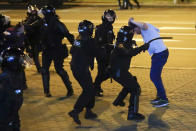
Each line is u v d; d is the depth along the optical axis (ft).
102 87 54.29
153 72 44.19
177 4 151.43
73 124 40.65
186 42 86.43
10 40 41.42
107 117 42.50
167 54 43.80
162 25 107.55
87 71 39.11
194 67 65.87
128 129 39.06
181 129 38.93
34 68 66.18
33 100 48.78
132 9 146.10
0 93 28.09
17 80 29.43
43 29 47.09
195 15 126.93
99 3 162.71
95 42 38.93
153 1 159.94
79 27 38.70
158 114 43.11
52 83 56.80
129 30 38.88
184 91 51.57
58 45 46.88
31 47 59.06
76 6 160.04
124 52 38.55
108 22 44.86
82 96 39.27
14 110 29.40
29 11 56.59
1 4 168.86
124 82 39.78
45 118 42.57
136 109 40.88
